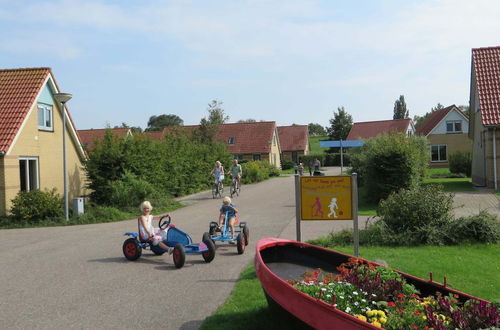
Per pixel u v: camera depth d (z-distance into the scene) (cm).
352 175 831
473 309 401
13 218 1689
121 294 701
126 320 586
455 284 716
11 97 2003
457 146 4822
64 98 1647
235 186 2473
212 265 885
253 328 531
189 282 763
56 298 688
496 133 2252
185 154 2723
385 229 1057
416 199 1073
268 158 5922
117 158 1950
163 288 730
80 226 1552
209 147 3372
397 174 1767
